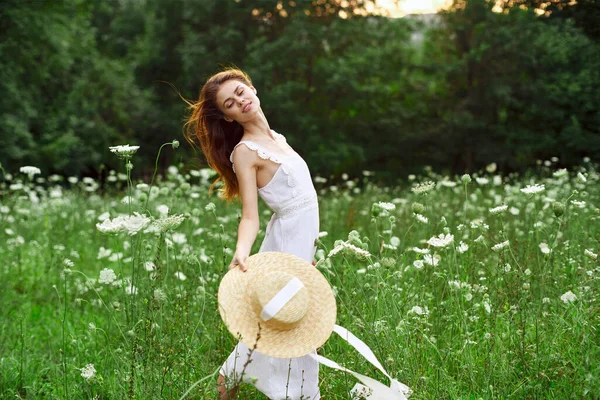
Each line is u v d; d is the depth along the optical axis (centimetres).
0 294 543
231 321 299
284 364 326
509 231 591
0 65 2288
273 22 2845
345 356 373
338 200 1001
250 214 334
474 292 416
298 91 2756
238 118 342
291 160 342
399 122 2812
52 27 2472
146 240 519
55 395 371
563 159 2402
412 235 586
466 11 2608
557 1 1819
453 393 327
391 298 370
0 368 408
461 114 2611
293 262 317
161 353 345
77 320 521
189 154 2964
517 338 356
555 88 2339
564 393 321
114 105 2975
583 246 488
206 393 313
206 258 488
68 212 968
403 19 2883
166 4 2989
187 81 2911
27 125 2405
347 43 2869
